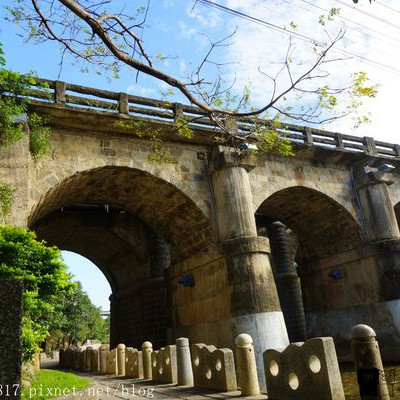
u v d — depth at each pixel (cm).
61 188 1451
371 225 1930
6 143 1185
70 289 839
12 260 779
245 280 1431
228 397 891
